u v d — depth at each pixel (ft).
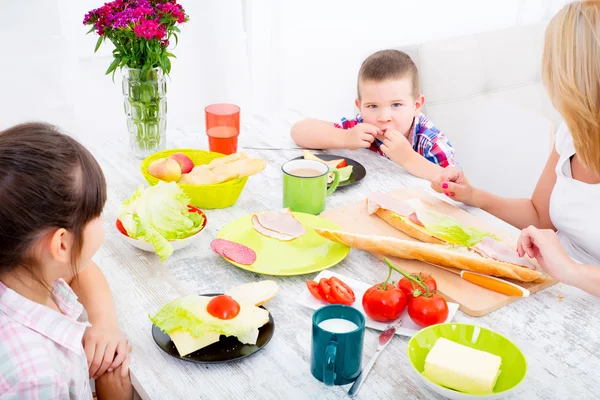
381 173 5.33
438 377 2.85
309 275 3.85
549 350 3.25
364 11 9.10
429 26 9.80
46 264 2.76
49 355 2.82
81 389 3.01
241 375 3.03
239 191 4.67
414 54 6.91
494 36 7.36
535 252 3.87
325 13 8.80
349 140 5.60
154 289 3.70
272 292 3.51
